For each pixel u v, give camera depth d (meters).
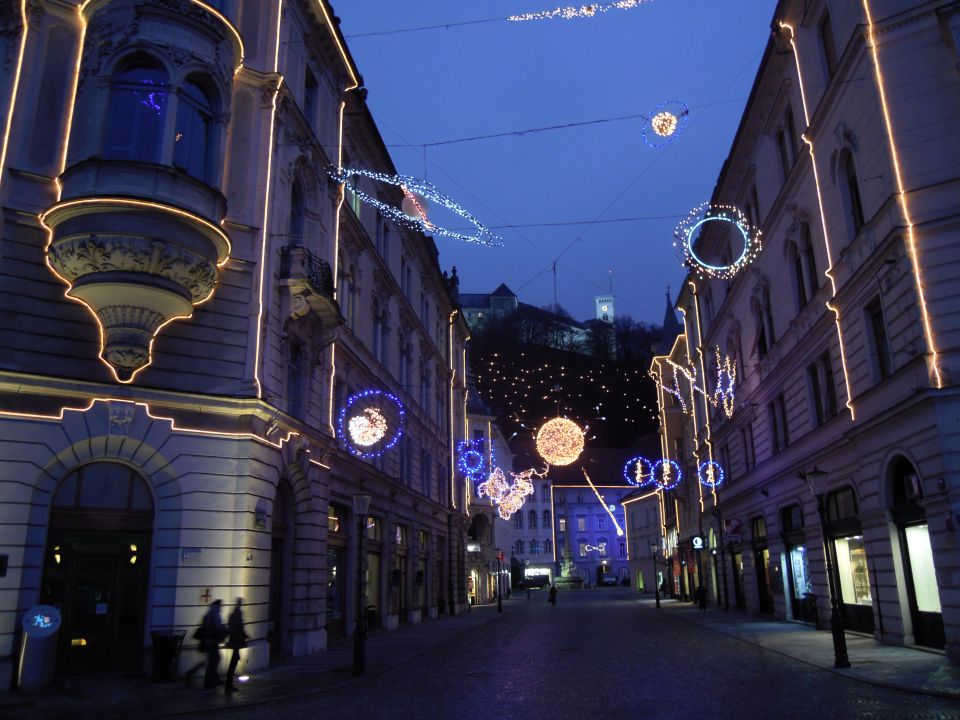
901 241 14.96
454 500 42.66
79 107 14.16
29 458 13.09
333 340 19.66
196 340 15.35
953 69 15.15
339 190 21.89
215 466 14.82
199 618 13.95
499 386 80.69
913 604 15.80
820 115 19.08
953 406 13.70
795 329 22.77
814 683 11.93
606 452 102.06
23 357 13.38
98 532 13.85
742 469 31.36
